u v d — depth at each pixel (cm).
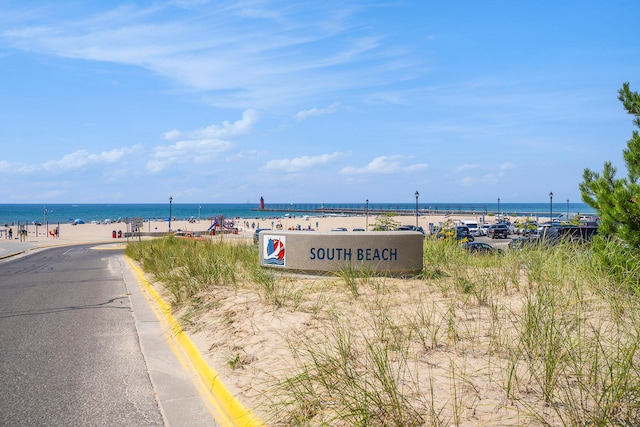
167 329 863
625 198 762
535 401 401
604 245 803
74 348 738
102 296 1273
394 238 1050
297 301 826
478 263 1130
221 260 1368
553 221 5138
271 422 422
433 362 513
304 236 1095
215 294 1007
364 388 438
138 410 496
